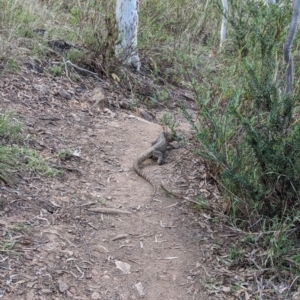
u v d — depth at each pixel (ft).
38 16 28.45
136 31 28.27
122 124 21.75
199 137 15.40
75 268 13.16
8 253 13.00
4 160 16.20
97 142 19.63
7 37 24.85
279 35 20.07
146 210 15.98
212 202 16.58
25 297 11.99
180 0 35.88
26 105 20.80
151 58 29.53
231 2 25.70
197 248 14.62
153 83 28.17
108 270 13.37
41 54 25.27
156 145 19.24
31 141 18.24
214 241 14.94
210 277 13.65
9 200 14.85
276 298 13.14
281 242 13.83
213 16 36.32
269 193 14.99
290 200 14.99
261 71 17.22
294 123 15.31
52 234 14.06
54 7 31.24
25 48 24.76
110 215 15.46
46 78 23.62
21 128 18.62
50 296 12.19
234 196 15.31
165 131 20.57
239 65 19.88
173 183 17.61
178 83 29.09
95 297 12.48
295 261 13.65
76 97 23.07
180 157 19.39
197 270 13.84
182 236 15.05
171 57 30.76
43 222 14.44
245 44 22.98
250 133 14.74
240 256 14.19
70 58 26.13
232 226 15.29
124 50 27.81
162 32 32.73
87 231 14.57
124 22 27.81
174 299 12.87
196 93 18.38
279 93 16.67
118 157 18.93
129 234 14.82
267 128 15.25
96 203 15.84
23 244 13.44
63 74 24.56
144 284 13.17
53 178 16.57
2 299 11.77
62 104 22.00
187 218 15.81
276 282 13.57
